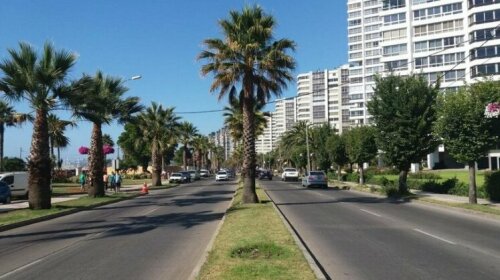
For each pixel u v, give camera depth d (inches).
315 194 1472.7
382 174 2672.2
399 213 873.5
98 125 1379.2
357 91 5620.1
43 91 979.9
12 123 1374.3
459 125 935.7
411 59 3991.1
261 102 1133.1
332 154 2431.1
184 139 3855.8
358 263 421.4
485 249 489.7
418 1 3986.2
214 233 632.4
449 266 406.3
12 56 966.4
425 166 3924.7
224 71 1067.3
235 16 1071.6
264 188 1863.9
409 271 387.9
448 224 705.6
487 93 927.7
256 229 591.5
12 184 1462.8
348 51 6624.0
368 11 6540.4
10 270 416.8
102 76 1411.2
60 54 985.5
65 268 419.5
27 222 804.0
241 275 343.0
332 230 644.1
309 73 4311.0
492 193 1059.9
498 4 3462.1
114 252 498.9
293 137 4018.2
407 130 1223.5
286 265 378.6
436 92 1234.6
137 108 1486.2
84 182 1819.6
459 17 3784.5
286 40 1072.2
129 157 4269.2
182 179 2755.9
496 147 954.7
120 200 1348.4
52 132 2480.3
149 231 668.7
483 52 3494.1
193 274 359.3
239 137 2669.8
